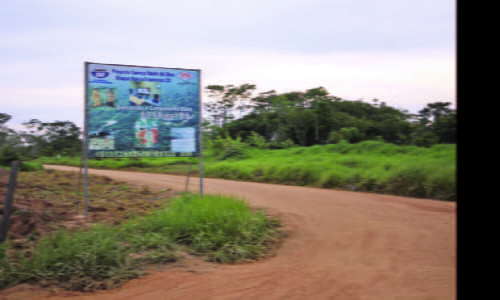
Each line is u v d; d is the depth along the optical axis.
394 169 14.03
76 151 37.44
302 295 4.50
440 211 9.20
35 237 6.01
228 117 54.28
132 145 8.36
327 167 16.95
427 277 5.03
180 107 8.73
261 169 20.06
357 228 7.72
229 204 7.50
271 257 6.21
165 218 7.00
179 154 8.72
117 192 11.03
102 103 8.16
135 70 8.40
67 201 9.06
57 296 4.38
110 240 5.57
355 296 4.45
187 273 5.24
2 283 4.57
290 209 9.59
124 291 4.58
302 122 44.41
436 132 30.39
